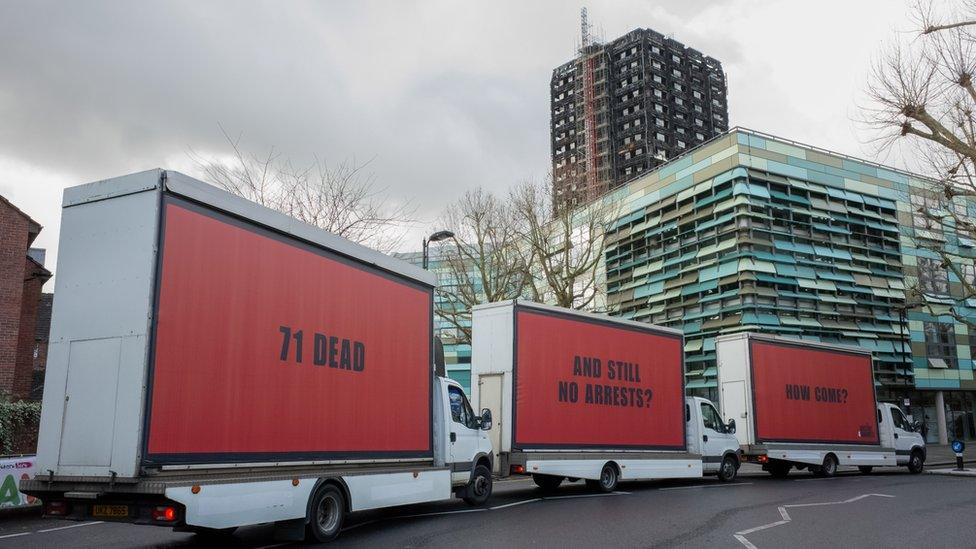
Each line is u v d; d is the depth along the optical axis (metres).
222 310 8.27
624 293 49.84
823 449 21.62
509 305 14.88
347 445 10.06
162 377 7.48
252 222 8.81
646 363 17.77
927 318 47.28
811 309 41.84
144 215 7.62
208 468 7.89
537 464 14.45
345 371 10.18
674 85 115.25
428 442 11.98
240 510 8.05
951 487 17.66
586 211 37.28
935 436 47.22
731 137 42.12
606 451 16.14
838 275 43.44
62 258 8.05
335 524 9.52
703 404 19.56
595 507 13.20
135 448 7.18
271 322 8.95
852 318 43.88
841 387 22.92
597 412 16.16
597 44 119.88
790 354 21.52
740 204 40.75
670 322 45.56
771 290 40.91
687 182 45.25
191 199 7.98
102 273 7.77
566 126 121.88
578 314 16.22
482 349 15.18
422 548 8.81
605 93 114.69
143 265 7.51
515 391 14.51
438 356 13.52
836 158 45.22
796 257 42.22
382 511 12.76
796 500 14.38
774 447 20.23
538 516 11.86
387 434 10.96
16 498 12.73
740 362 20.55
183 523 7.41
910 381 45.16
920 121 18.75
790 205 42.69
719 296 41.72
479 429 13.67
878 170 46.78
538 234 31.69
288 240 9.38
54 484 7.61
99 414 7.46
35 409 16.62
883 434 24.00
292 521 9.05
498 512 12.48
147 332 7.36
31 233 26.28
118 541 9.77
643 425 17.27
